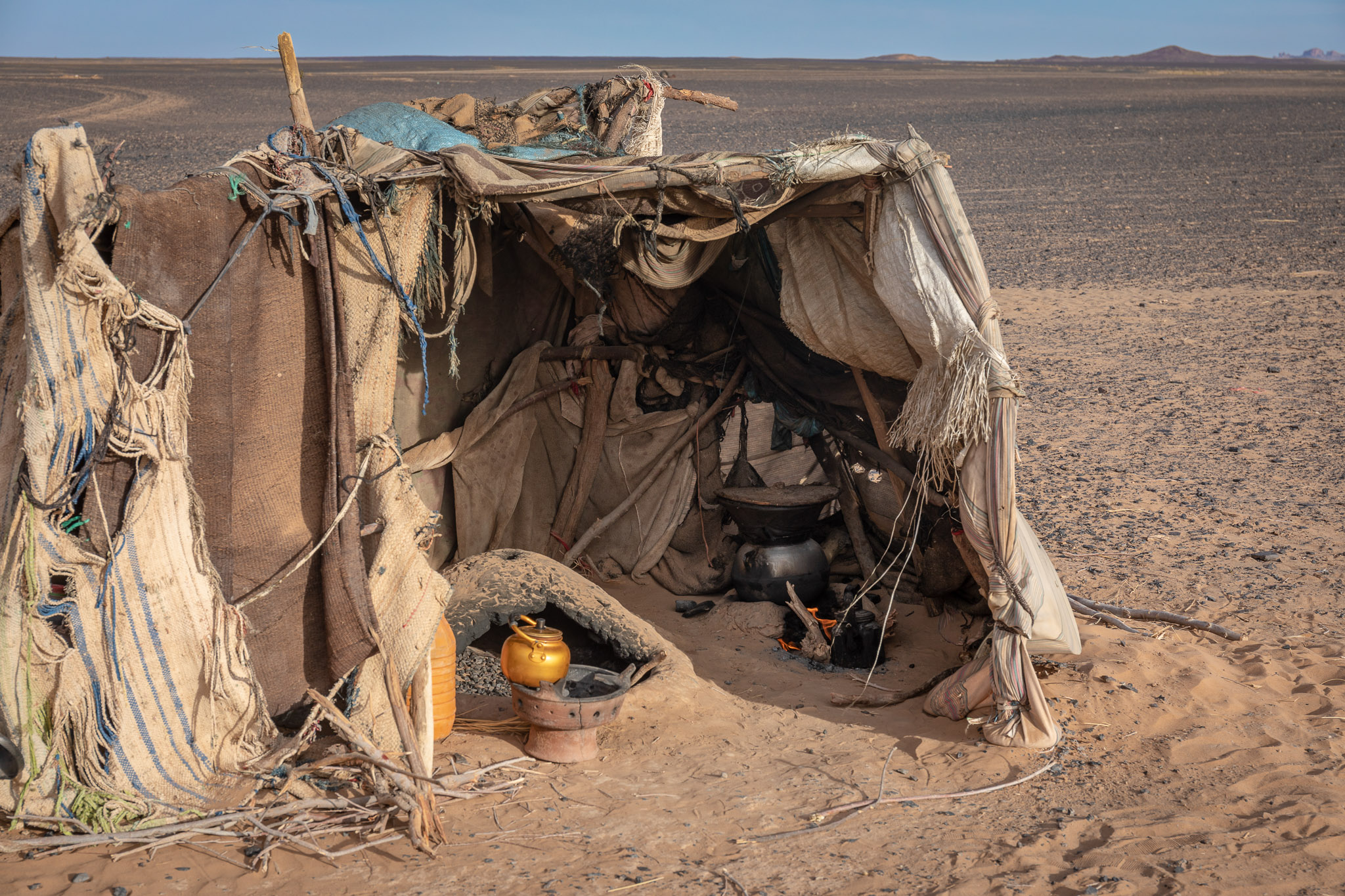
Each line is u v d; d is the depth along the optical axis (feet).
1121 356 50.80
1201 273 71.61
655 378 24.99
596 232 19.86
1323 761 16.16
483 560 20.77
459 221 17.29
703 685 19.60
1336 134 169.17
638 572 25.26
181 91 249.55
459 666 20.54
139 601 13.93
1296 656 20.31
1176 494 31.65
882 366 18.84
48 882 12.76
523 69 495.00
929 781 16.11
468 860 13.71
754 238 21.50
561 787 15.92
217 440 14.70
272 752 15.07
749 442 25.86
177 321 13.80
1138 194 110.01
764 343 23.34
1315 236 84.48
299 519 15.65
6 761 13.62
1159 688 18.79
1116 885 12.80
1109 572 25.43
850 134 16.92
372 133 18.83
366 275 16.07
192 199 13.98
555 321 25.07
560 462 25.36
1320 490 31.81
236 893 12.81
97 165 13.15
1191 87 340.18
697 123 181.68
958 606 21.89
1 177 94.38
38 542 13.24
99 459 13.34
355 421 15.99
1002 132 177.47
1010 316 60.75
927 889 12.93
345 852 13.73
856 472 23.79
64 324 12.93
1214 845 13.76
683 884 13.14
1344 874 13.02
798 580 22.71
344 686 16.40
